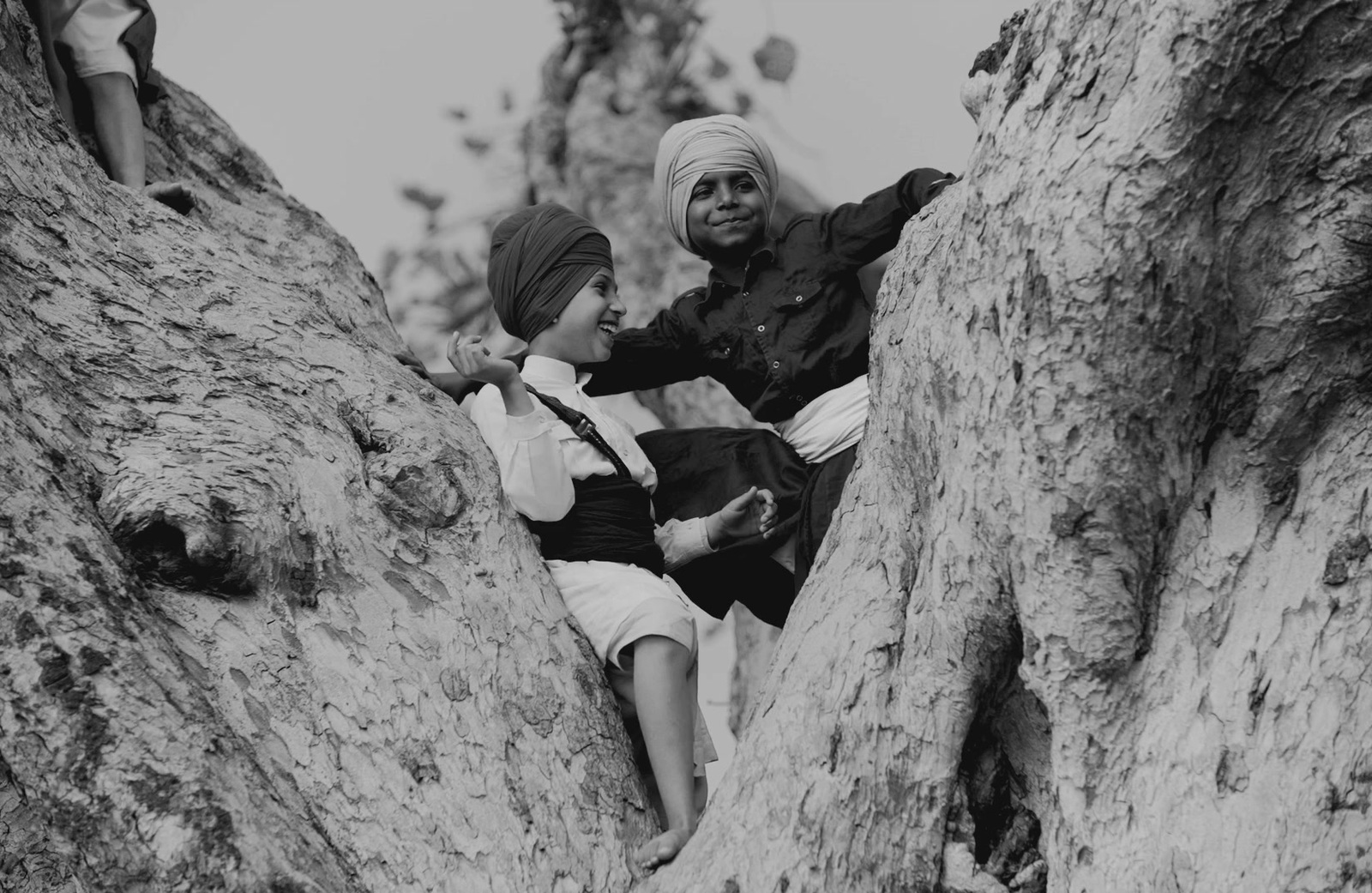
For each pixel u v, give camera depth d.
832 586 3.27
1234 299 2.73
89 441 3.32
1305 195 2.69
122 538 3.18
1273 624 2.75
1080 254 2.67
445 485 3.62
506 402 3.73
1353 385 2.78
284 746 3.12
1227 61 2.57
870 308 4.30
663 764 3.55
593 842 3.31
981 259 2.86
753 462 4.22
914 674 3.02
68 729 2.76
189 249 3.91
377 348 4.11
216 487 3.27
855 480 3.41
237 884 2.69
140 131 4.55
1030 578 2.83
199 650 3.13
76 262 3.64
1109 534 2.78
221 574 3.23
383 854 3.09
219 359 3.62
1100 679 2.81
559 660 3.56
